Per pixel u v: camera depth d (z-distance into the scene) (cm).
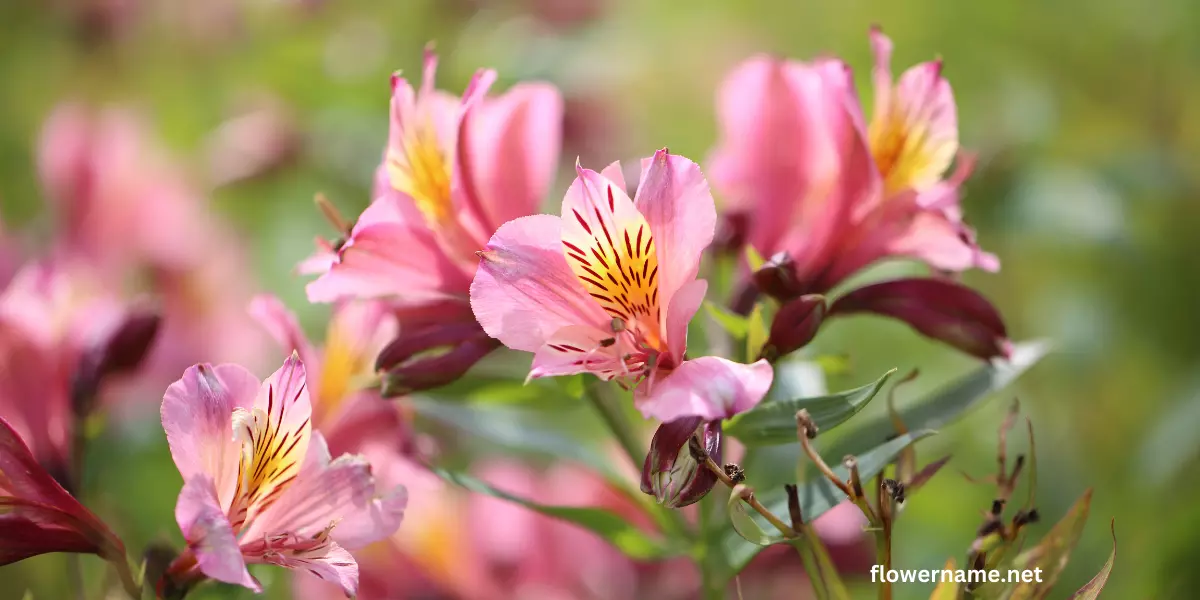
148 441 76
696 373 53
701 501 60
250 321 87
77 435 61
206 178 101
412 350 57
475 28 98
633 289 54
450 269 58
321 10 99
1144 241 88
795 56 118
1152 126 96
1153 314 88
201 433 52
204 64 115
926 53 107
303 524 54
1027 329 91
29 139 115
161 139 109
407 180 57
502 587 69
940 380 89
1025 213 86
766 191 62
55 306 63
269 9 101
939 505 78
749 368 52
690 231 53
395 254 57
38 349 62
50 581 71
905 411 59
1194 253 88
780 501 57
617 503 69
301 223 100
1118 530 77
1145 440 79
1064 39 100
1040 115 93
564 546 70
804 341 56
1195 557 73
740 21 120
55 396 62
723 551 60
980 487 79
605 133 98
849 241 59
